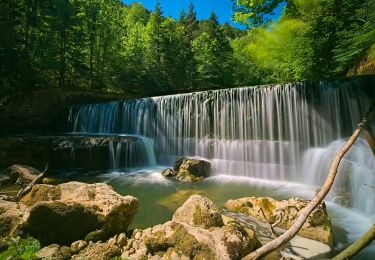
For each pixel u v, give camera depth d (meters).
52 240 4.58
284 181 11.36
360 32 11.51
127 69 33.69
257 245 4.88
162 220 6.77
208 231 4.43
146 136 16.50
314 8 13.63
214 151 13.80
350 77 10.88
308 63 14.98
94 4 29.50
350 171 7.52
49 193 5.49
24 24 23.39
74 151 13.12
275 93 12.28
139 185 10.53
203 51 46.75
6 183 9.62
